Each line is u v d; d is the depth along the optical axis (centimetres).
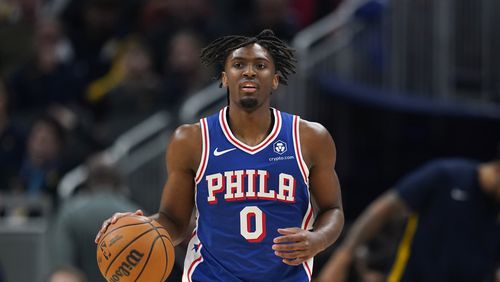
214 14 2702
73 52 2694
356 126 2150
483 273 1473
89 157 2144
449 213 1465
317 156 974
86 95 2516
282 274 955
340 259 1484
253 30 2342
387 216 1487
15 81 2509
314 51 2119
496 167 1449
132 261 927
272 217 949
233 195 950
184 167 977
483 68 2219
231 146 960
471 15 2217
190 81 2392
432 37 2175
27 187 2097
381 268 1656
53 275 1493
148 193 2114
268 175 952
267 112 970
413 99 2098
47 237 1936
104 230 945
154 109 2378
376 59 2145
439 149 2234
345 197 2181
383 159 2194
